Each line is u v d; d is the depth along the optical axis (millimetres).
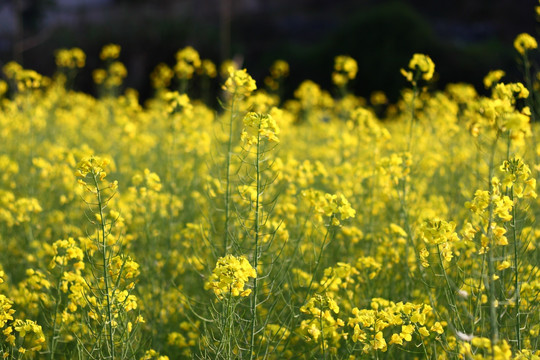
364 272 4402
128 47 23938
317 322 3658
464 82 20578
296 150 9211
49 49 22969
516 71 15398
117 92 13430
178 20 25203
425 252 3566
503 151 5320
